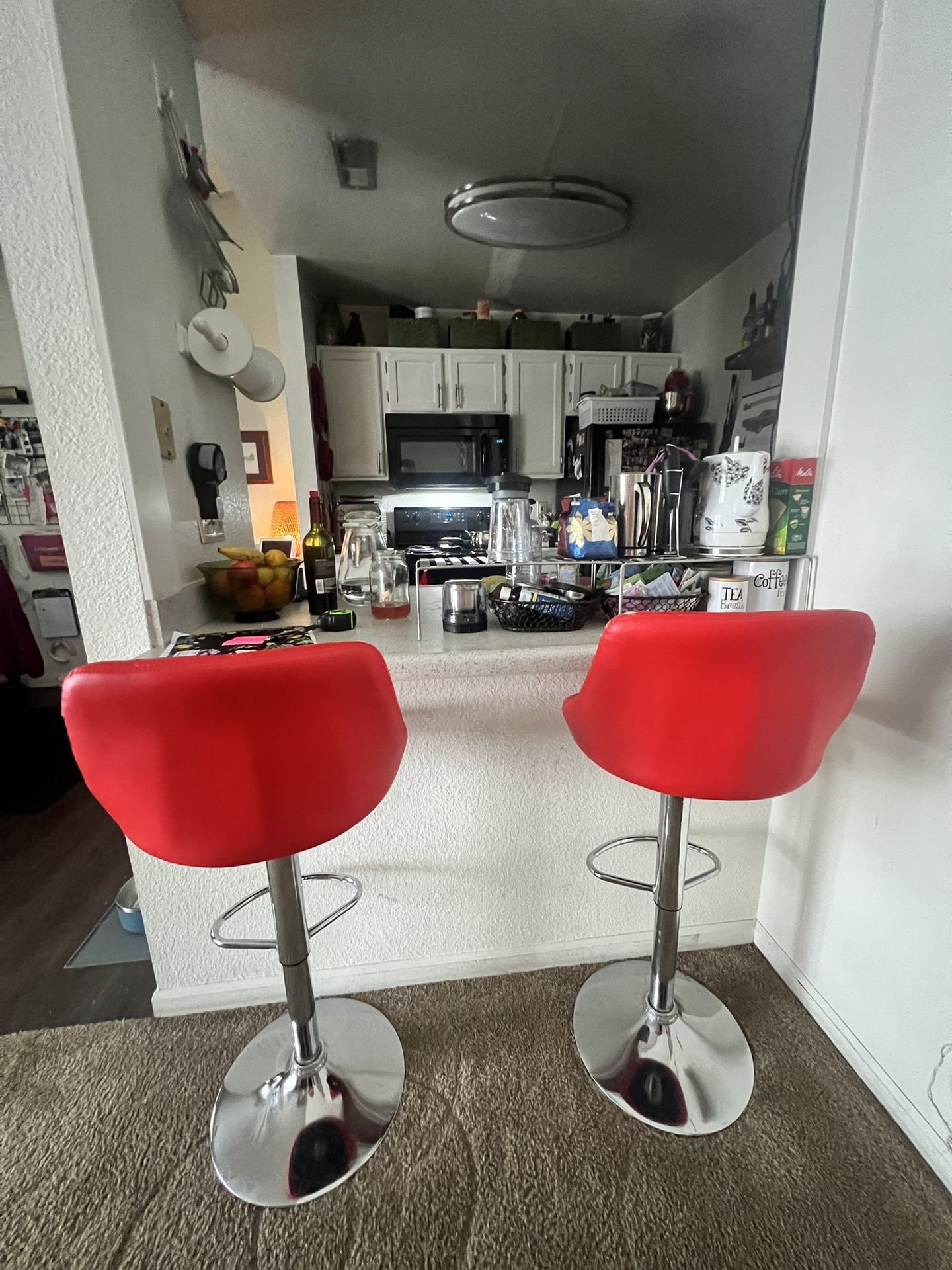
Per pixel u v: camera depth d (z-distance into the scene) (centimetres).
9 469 265
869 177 92
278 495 336
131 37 97
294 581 132
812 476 106
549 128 172
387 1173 89
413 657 91
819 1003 115
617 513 111
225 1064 108
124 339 90
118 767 61
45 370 85
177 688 55
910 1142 93
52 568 279
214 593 124
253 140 178
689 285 296
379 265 272
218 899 115
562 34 136
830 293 101
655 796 124
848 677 73
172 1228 83
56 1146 93
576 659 96
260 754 61
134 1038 114
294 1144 92
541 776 119
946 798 87
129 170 94
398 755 77
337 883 119
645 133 176
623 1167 90
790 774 77
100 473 90
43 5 72
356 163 189
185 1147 93
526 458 324
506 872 124
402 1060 107
